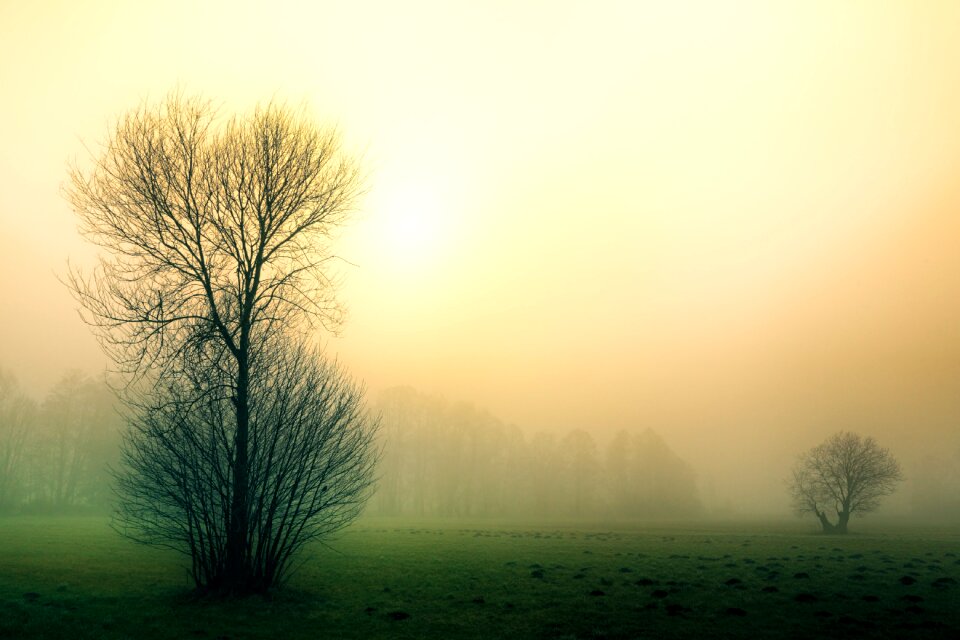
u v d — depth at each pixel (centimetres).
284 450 1947
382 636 1529
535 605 1980
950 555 3841
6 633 1435
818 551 4103
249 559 1905
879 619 1733
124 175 1870
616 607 1944
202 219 1939
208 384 1902
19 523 6016
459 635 1557
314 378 2034
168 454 1872
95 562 2848
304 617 1703
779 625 1661
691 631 1595
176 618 1617
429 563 3197
